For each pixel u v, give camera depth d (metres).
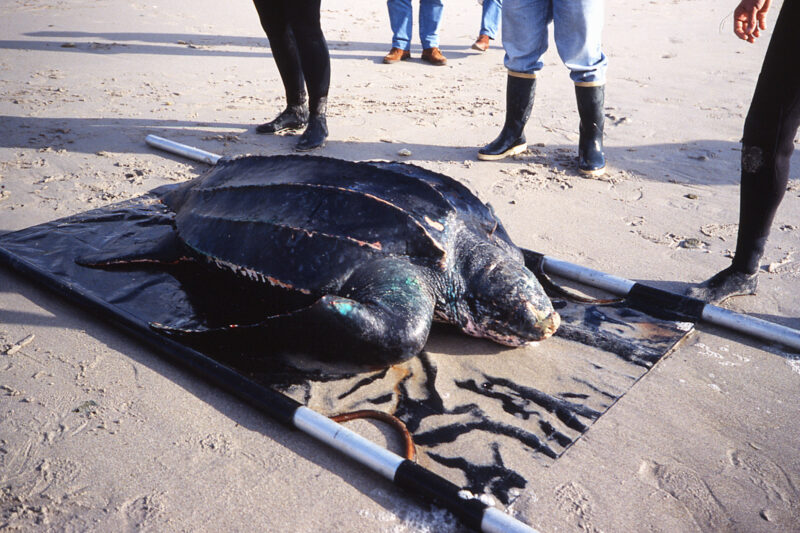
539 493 1.92
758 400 2.32
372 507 1.87
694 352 2.60
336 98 5.98
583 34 3.94
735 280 2.93
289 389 2.34
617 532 1.80
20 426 2.14
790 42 2.39
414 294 2.39
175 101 5.84
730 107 5.80
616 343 2.62
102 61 7.05
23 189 3.95
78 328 2.67
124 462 2.01
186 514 1.83
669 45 8.23
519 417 2.22
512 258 2.67
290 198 2.69
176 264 3.04
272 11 4.57
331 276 2.48
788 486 1.96
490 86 6.52
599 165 4.30
